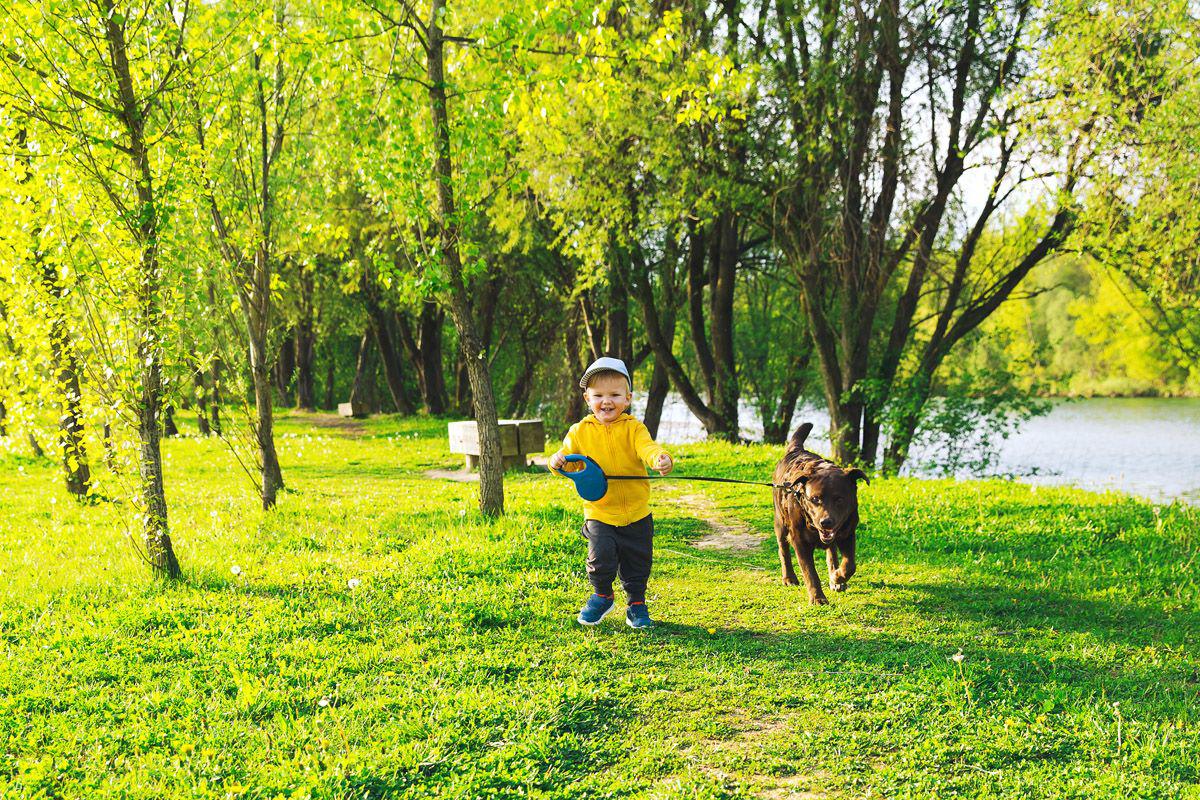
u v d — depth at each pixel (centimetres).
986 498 1063
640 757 410
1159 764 390
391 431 2858
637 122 1705
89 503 1288
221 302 1159
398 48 1005
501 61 926
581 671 515
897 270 2261
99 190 742
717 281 2284
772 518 1066
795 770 397
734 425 2312
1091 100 1148
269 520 1065
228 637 582
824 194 1720
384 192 953
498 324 3778
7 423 836
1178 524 873
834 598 679
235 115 1167
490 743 422
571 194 1941
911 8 1633
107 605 674
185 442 2541
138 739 428
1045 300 6378
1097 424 4731
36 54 714
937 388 1944
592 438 595
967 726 434
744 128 1727
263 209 1259
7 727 441
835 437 1908
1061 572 745
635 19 1645
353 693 485
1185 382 5794
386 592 690
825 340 1886
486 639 578
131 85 735
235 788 366
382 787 380
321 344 4903
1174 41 1106
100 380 742
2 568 825
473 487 1416
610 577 595
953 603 662
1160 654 543
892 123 1680
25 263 764
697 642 572
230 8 990
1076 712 445
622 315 2484
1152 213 1112
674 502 1216
